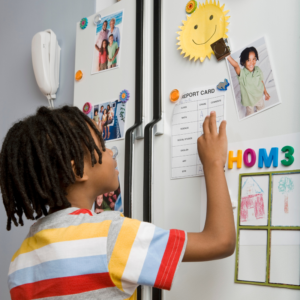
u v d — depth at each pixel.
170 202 0.90
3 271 1.47
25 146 0.69
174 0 0.99
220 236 0.65
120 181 1.04
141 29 1.05
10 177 0.72
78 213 0.70
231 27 0.86
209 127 0.80
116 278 0.63
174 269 0.63
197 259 0.65
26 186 0.71
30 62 1.56
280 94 0.77
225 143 0.76
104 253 0.64
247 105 0.81
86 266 0.63
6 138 0.73
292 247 0.71
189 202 0.87
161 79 0.98
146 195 0.92
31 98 1.53
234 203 0.79
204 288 0.81
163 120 0.96
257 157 0.78
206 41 0.90
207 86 0.89
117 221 0.67
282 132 0.75
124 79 1.09
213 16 0.90
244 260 0.76
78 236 0.66
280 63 0.78
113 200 1.05
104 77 1.15
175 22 0.98
